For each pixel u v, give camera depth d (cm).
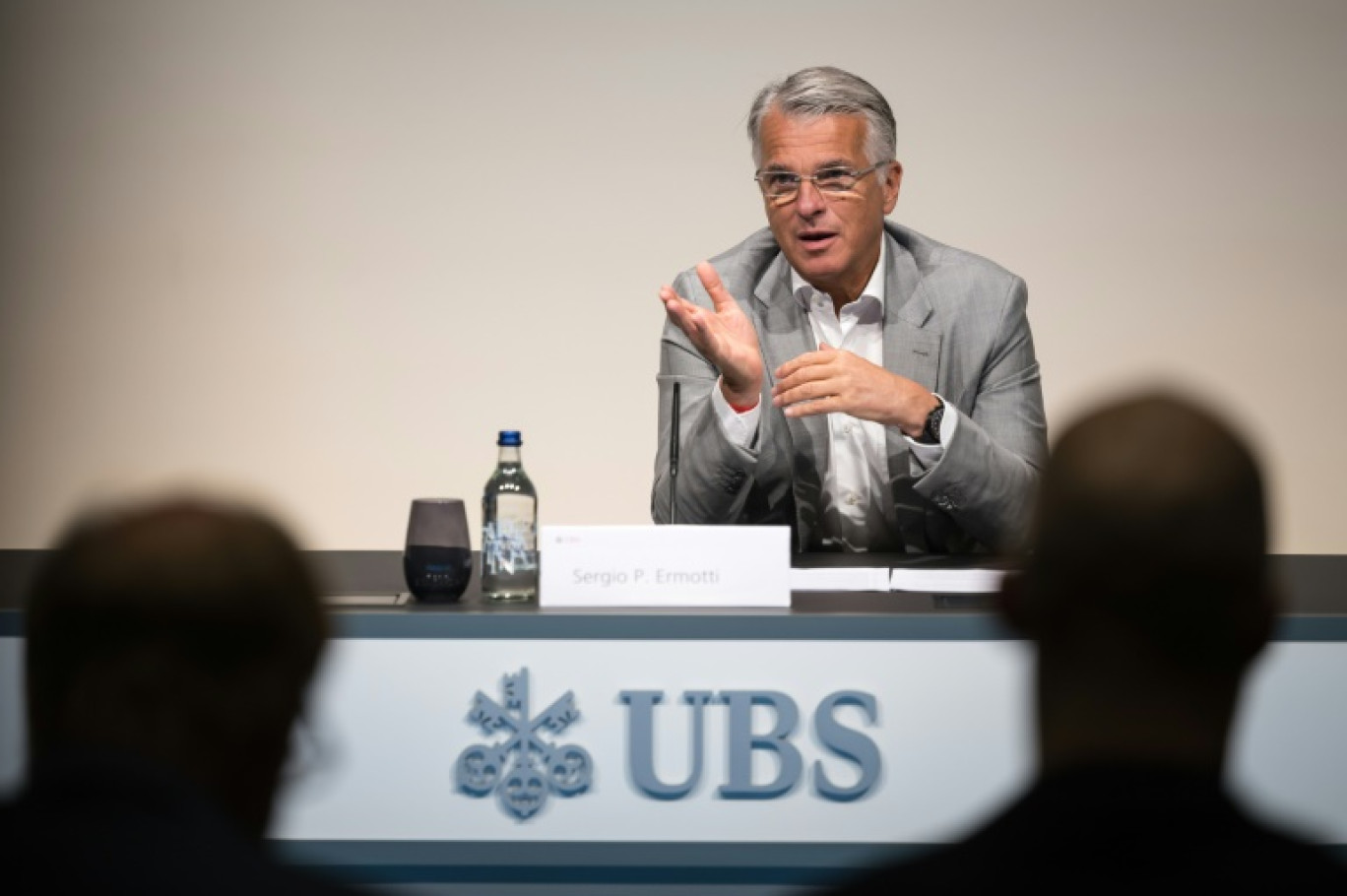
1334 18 1225
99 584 239
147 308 1260
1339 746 587
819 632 587
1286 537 1245
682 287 838
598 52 1251
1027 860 220
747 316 835
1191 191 1236
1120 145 1234
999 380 818
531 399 1263
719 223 1257
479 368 1263
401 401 1263
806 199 793
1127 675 229
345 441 1262
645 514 1266
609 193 1257
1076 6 1230
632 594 607
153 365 1260
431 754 588
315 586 252
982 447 702
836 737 588
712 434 725
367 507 1265
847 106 791
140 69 1254
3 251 1258
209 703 240
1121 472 232
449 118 1255
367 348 1262
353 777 587
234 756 244
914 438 705
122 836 231
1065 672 233
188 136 1255
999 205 1238
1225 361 1241
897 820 588
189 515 246
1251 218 1235
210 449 1262
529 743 587
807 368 696
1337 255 1235
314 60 1250
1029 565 239
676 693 589
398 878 587
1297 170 1232
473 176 1255
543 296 1262
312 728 259
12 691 594
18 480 1263
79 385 1262
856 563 724
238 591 241
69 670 239
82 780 235
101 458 1262
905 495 790
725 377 716
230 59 1252
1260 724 590
